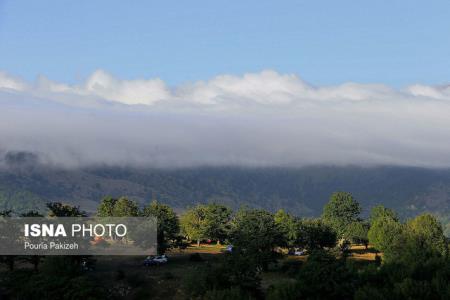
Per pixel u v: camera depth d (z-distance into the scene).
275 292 80.94
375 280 87.81
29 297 80.94
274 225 130.75
